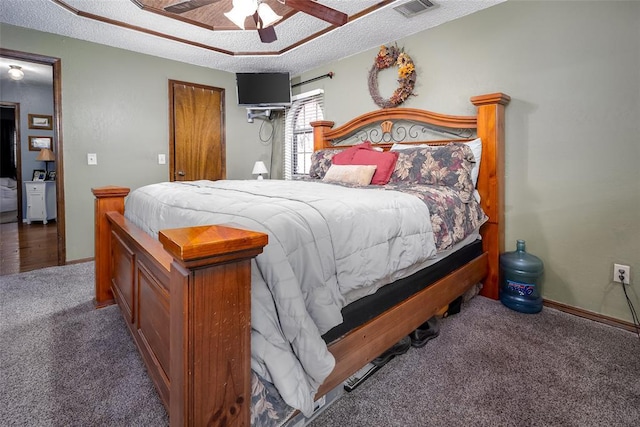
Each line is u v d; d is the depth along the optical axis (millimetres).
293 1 2088
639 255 2006
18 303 2324
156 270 1247
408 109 3084
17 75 4586
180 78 3994
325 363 1000
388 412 1312
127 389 1432
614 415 1302
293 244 1092
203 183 2535
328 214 1291
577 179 2223
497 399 1387
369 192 1911
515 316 2188
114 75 3527
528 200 2451
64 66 3236
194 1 2098
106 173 3535
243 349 848
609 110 2078
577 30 2189
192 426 778
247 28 3129
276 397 962
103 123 3488
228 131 4453
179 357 799
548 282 2383
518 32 2469
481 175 2496
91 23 2967
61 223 3289
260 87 4293
